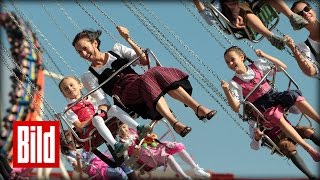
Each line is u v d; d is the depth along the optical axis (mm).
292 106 9102
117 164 8594
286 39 8164
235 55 8883
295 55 8406
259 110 8828
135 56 8508
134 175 9930
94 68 8570
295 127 9133
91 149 8828
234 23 8367
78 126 8789
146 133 7938
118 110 8133
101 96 8727
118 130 8609
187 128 7500
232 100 8586
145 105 8023
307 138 9102
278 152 9102
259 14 8516
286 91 8750
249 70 8914
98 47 8625
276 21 8500
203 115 7543
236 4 8289
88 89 8648
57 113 8711
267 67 8891
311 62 8625
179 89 7699
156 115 7996
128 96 8047
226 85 8500
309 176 9000
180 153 9602
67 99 9102
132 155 8516
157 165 9703
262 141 9086
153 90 7691
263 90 8820
